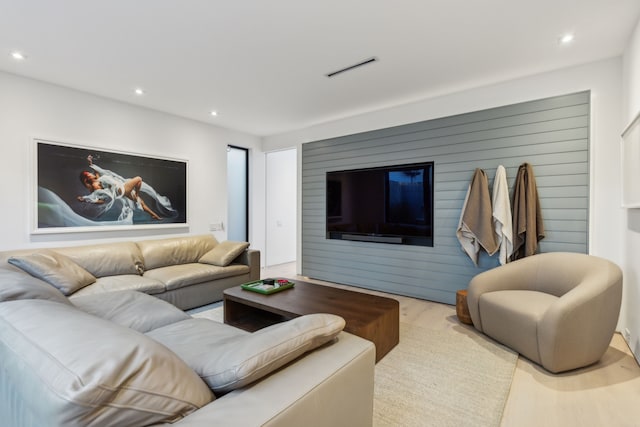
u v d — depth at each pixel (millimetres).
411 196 3822
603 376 2016
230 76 3018
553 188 2932
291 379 956
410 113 3807
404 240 3893
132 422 700
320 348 1173
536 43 2447
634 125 2186
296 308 2318
